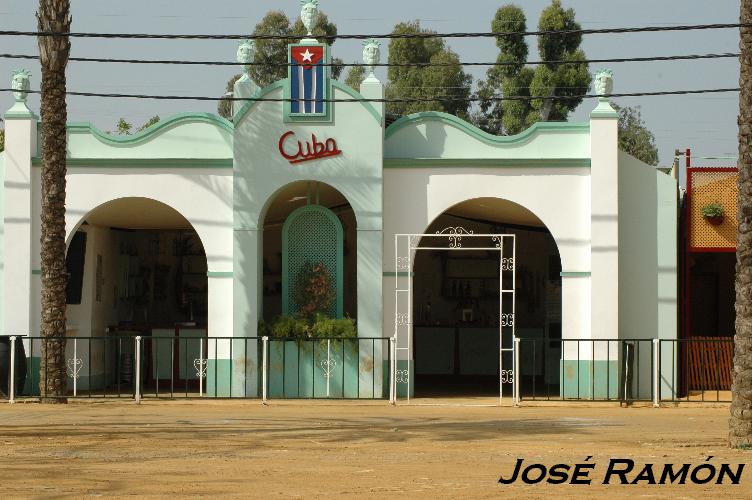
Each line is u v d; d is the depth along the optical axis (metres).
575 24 46.62
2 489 10.90
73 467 12.31
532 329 28.14
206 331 25.27
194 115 22.53
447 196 22.12
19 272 22.28
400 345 22.08
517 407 20.03
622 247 22.36
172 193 22.36
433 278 28.89
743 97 14.79
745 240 14.68
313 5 22.14
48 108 19.69
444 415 18.36
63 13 19.58
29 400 19.89
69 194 22.41
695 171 23.19
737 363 14.53
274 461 12.84
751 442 14.24
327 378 21.83
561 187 22.05
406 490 10.93
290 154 21.98
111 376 25.23
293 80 22.02
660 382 21.33
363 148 21.95
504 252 28.55
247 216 21.97
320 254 22.61
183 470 12.12
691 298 27.72
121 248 26.47
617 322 21.77
